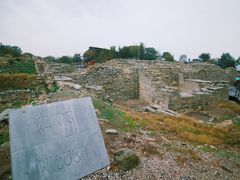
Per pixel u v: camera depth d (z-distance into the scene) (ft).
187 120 42.27
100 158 16.63
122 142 23.63
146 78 64.95
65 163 14.26
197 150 26.91
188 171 20.39
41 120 14.14
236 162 25.96
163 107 53.52
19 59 128.57
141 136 26.76
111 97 66.95
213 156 26.35
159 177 18.43
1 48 173.47
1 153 17.94
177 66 94.79
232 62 183.83
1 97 43.11
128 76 69.87
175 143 27.45
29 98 44.78
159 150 23.61
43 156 13.26
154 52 179.01
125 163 18.70
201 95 55.26
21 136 12.78
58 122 14.98
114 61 98.78
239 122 43.91
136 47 157.07
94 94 53.57
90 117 17.30
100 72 67.77
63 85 50.60
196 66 101.55
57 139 14.42
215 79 91.09
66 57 185.78
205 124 41.50
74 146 15.23
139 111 51.03
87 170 15.43
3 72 83.92
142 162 20.25
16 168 11.89
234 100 68.44
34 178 12.40
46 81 57.88
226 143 33.45
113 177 17.19
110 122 29.53
